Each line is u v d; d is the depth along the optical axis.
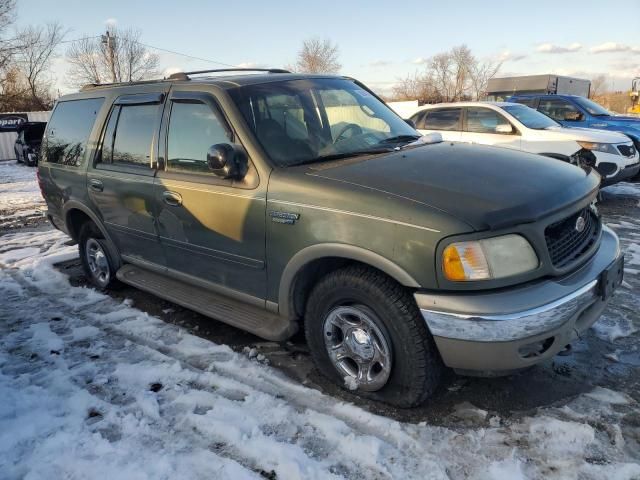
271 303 3.31
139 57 39.88
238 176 3.25
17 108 35.28
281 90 3.67
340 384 3.11
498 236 2.49
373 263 2.69
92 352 3.79
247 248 3.29
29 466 2.61
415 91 41.72
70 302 4.84
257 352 3.67
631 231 6.51
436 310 2.52
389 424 2.78
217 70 4.15
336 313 2.99
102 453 2.68
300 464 2.52
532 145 8.34
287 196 3.00
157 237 4.00
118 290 5.05
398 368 2.77
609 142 8.09
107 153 4.44
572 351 3.44
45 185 5.36
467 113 9.14
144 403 3.08
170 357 3.65
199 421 2.90
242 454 2.62
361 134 3.70
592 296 2.75
